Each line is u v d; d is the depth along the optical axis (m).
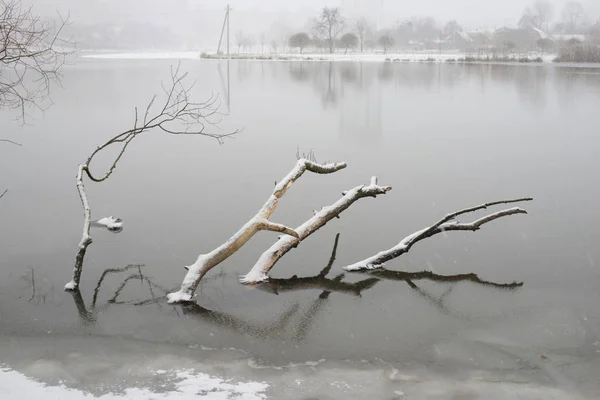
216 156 21.70
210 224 14.05
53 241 12.90
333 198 16.28
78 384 7.36
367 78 56.84
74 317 9.49
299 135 26.52
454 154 22.48
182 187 17.30
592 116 31.84
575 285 10.88
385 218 14.63
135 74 56.47
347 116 32.47
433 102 38.50
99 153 21.84
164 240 13.02
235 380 7.61
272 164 20.42
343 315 9.71
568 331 9.12
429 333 9.08
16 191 16.64
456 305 10.10
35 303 9.99
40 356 8.15
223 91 43.47
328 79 55.41
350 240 13.12
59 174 18.62
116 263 11.78
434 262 11.96
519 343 8.77
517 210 11.80
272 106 36.19
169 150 22.66
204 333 9.00
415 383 7.64
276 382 7.60
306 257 12.16
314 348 8.59
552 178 18.70
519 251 12.55
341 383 7.61
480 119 31.33
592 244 12.85
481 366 8.12
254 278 11.01
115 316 9.53
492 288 10.81
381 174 19.17
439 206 15.68
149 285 10.80
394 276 11.34
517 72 63.81
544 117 31.78
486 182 18.22
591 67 72.81
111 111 32.16
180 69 65.31
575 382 7.70
